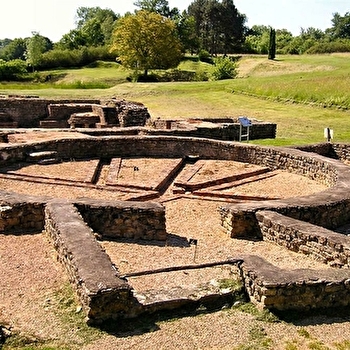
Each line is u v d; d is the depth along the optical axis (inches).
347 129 972.6
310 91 1320.1
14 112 1094.4
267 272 253.6
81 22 4338.1
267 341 222.7
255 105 1318.9
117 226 369.4
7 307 247.1
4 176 526.3
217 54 3255.4
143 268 310.8
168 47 2242.9
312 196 415.5
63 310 242.2
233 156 647.8
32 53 2591.0
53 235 328.8
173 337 223.3
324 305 251.6
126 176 549.3
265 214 366.6
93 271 244.5
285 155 594.2
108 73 2338.8
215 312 246.5
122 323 230.7
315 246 325.4
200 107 1311.5
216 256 337.1
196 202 476.7
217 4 3169.3
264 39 3299.7
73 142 628.7
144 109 953.5
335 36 4170.8
